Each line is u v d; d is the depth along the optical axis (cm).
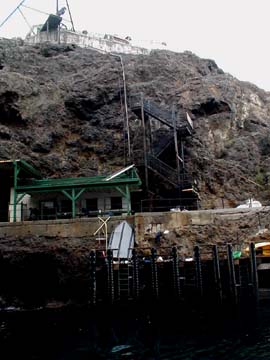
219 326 1912
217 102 4431
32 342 1777
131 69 4897
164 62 5000
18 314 2598
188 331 1844
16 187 3278
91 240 2912
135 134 4141
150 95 4525
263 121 4778
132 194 3722
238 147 4262
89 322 2181
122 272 2594
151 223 2948
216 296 2486
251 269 2531
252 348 1524
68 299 2853
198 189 3788
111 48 6238
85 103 4397
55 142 4175
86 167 4019
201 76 5056
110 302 2503
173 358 1453
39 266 2930
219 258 2784
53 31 6144
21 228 3012
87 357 1517
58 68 5106
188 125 3700
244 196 3862
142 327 1983
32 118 4219
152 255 2550
